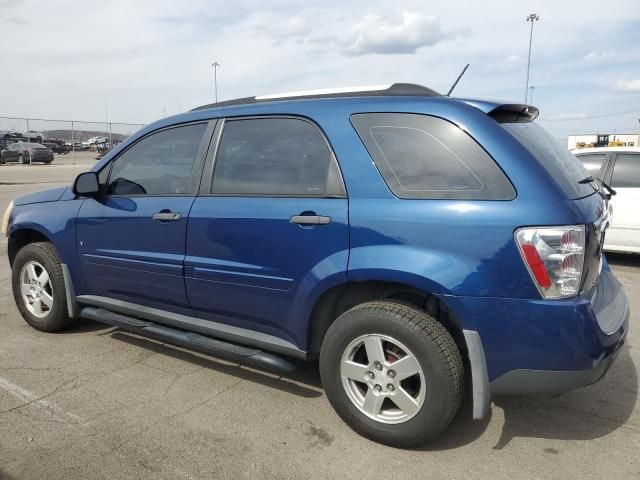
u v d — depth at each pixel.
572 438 3.00
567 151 3.30
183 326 3.68
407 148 2.85
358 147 2.96
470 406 3.31
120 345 4.34
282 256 3.09
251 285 3.25
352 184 2.92
